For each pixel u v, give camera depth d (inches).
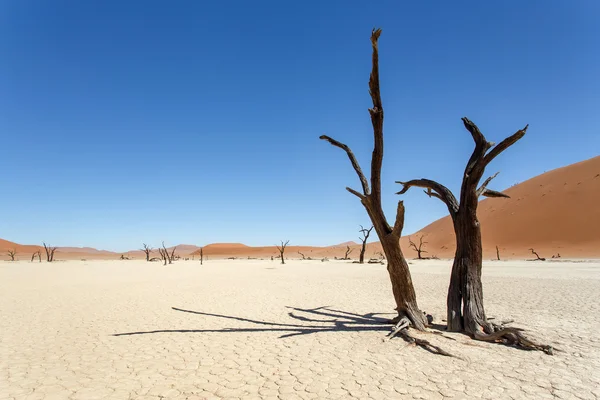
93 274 1288.1
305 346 303.9
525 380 219.9
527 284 764.0
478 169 320.8
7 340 333.1
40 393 208.8
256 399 197.6
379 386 213.6
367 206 356.5
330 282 898.7
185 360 270.7
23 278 1095.0
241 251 6501.0
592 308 465.1
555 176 3612.2
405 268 344.2
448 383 216.7
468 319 319.9
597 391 202.7
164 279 1034.1
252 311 482.9
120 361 269.0
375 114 332.8
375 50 308.5
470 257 330.3
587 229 2689.5
